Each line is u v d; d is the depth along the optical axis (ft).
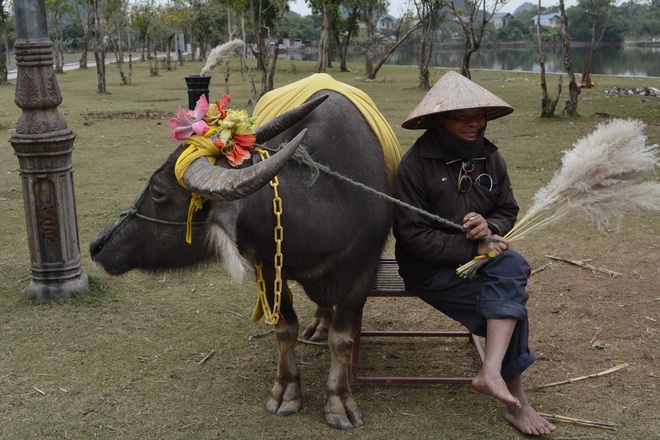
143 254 11.92
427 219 12.60
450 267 12.42
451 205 12.59
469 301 12.18
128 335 15.89
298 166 11.55
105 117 52.85
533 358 11.67
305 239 11.32
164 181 11.42
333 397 12.50
